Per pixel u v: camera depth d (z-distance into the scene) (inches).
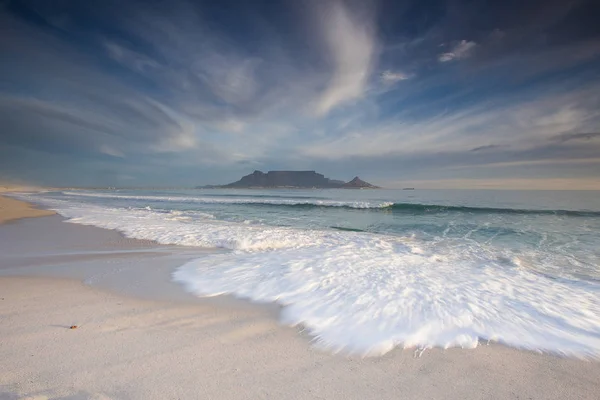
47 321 139.1
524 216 643.5
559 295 184.9
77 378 95.7
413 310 158.6
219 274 223.9
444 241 369.4
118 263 257.4
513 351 120.5
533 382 100.8
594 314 157.2
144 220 548.4
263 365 107.3
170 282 205.0
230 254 293.0
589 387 98.3
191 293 183.3
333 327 138.8
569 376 104.4
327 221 582.6
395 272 230.5
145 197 1583.4
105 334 127.5
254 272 228.8
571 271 239.8
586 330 139.3
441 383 99.2
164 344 120.3
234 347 119.6
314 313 154.6
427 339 128.6
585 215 649.6
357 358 113.6
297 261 262.5
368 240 368.5
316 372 103.8
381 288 192.9
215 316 150.1
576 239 378.6
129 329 133.1
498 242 363.3
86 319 142.3
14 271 232.1
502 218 612.7
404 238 388.8
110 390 90.4
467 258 281.1
